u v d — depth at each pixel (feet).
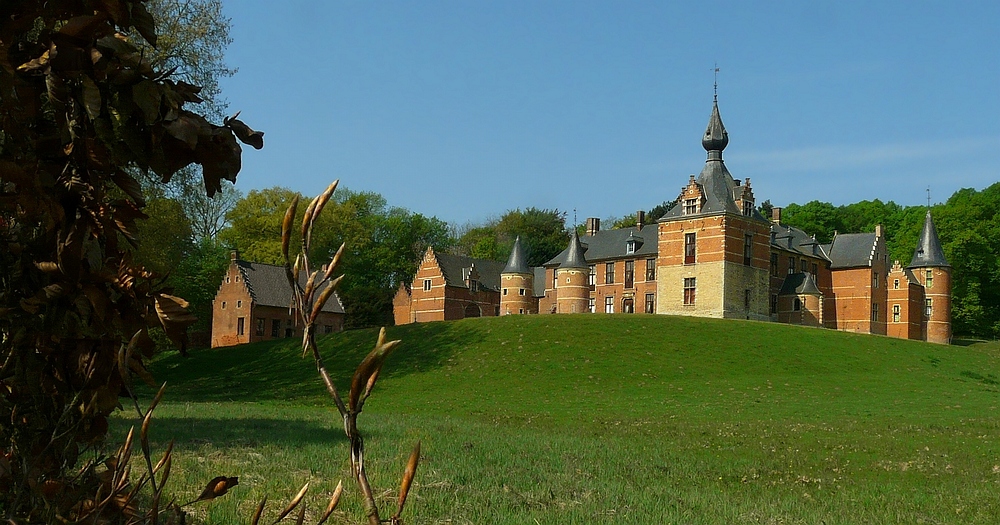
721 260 204.44
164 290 9.20
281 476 35.45
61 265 8.32
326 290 5.67
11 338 8.62
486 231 370.53
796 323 229.25
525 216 361.51
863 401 112.06
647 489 42.50
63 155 8.62
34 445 8.69
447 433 61.93
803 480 53.67
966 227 274.77
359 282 300.81
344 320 263.08
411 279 315.78
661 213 370.94
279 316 237.45
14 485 8.49
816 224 348.59
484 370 138.82
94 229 8.52
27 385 8.49
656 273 236.22
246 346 171.01
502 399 114.42
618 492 40.06
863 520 40.29
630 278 252.21
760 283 213.25
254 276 237.04
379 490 34.32
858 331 240.32
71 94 8.18
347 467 38.65
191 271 232.73
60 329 8.54
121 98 8.08
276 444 46.44
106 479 8.73
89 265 8.48
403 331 167.22
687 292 210.59
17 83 8.02
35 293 8.45
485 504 34.17
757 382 131.64
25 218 8.68
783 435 76.69
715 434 77.15
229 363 153.79
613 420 89.81
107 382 8.63
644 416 94.38
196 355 163.02
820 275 247.29
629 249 252.01
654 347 155.02
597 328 166.61
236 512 27.45
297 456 41.57
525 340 156.76
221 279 252.21
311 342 5.62
